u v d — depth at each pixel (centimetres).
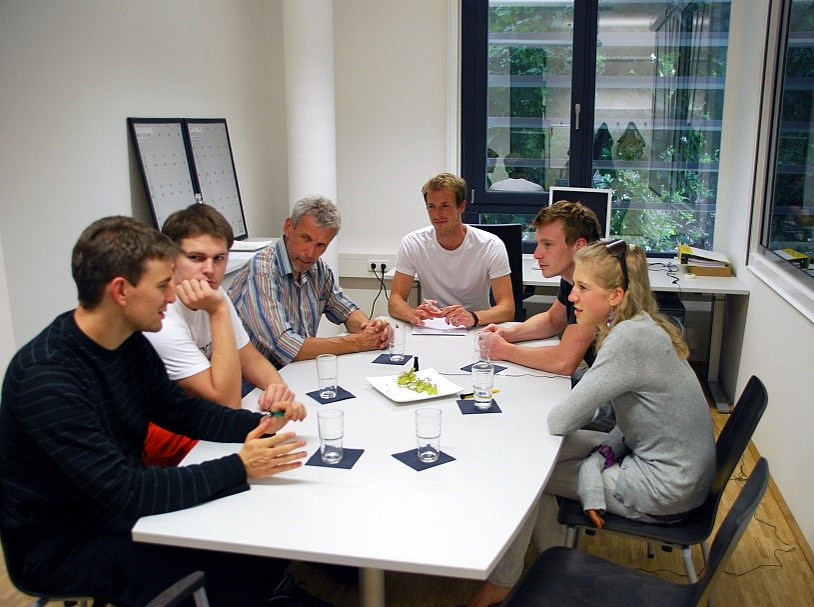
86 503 173
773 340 334
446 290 339
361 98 493
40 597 172
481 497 160
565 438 207
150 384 189
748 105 416
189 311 220
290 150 453
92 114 313
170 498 155
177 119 378
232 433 191
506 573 212
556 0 473
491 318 309
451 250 331
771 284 336
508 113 494
